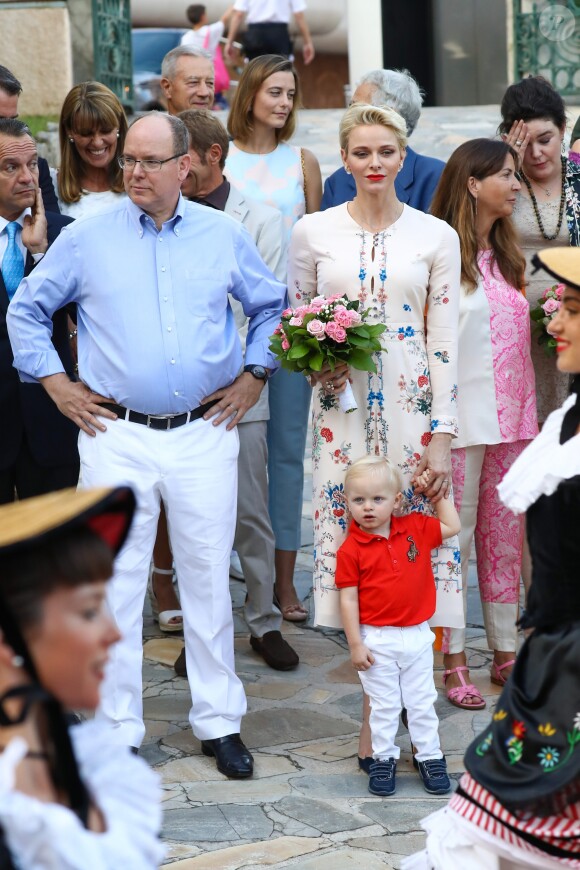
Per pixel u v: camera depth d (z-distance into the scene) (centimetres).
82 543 228
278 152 743
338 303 546
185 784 540
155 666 688
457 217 629
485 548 649
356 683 661
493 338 627
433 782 533
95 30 1369
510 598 648
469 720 609
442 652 684
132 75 1502
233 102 739
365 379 558
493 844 340
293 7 1473
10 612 223
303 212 741
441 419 557
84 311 542
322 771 555
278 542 754
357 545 539
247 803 518
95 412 537
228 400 552
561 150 688
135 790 246
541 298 670
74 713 548
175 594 749
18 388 596
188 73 824
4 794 217
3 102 657
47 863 216
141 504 536
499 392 628
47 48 1359
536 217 676
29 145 578
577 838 328
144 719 613
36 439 600
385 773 534
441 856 349
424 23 2109
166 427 538
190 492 541
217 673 559
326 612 558
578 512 337
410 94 708
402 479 556
